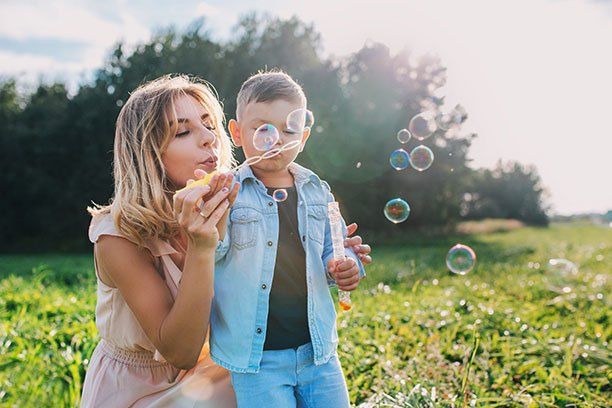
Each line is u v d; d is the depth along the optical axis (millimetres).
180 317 1915
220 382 2205
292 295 2160
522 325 4688
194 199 1807
